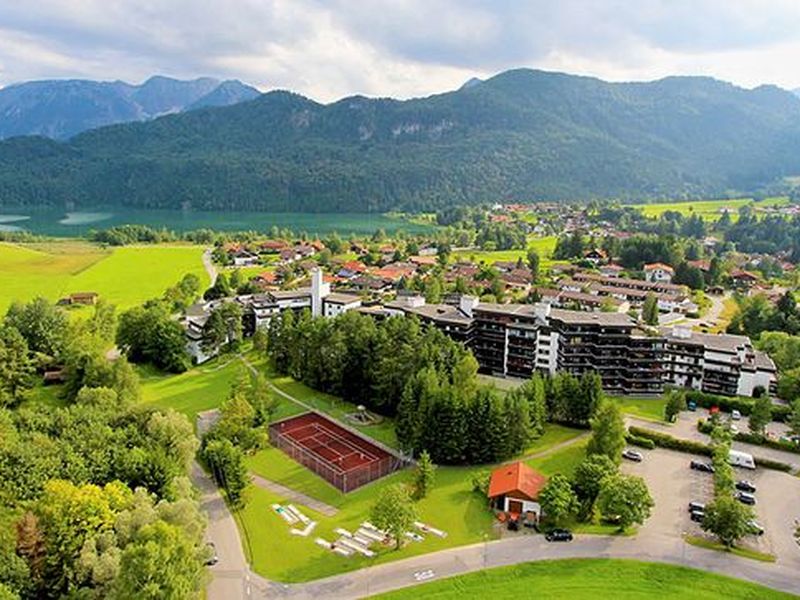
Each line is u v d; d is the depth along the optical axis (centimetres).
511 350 17150
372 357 15638
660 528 10406
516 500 10831
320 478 12212
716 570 9344
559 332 16475
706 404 15362
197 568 7962
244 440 13025
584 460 12175
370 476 12300
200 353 19188
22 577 7488
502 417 12750
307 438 13988
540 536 10181
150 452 10438
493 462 12769
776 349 18062
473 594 8756
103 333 19262
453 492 11575
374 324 16650
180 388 16850
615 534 10231
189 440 11406
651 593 8812
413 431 12962
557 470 12331
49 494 8431
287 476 12262
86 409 11869
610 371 16162
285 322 18088
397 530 9612
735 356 15850
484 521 10612
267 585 8956
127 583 7038
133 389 14788
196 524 8619
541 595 8738
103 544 7950
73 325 18512
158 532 7531
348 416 15188
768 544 10062
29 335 17550
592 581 9038
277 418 15000
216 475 11906
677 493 11512
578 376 16250
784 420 14775
